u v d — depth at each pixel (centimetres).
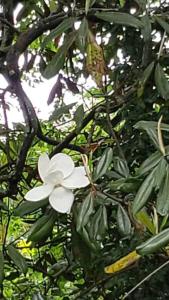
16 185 137
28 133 126
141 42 138
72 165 81
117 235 135
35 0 134
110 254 135
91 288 137
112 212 110
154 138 78
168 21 113
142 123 81
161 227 81
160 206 74
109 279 141
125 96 137
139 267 139
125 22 99
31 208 83
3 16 130
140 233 90
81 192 85
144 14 105
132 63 141
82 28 96
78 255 96
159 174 75
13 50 112
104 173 84
